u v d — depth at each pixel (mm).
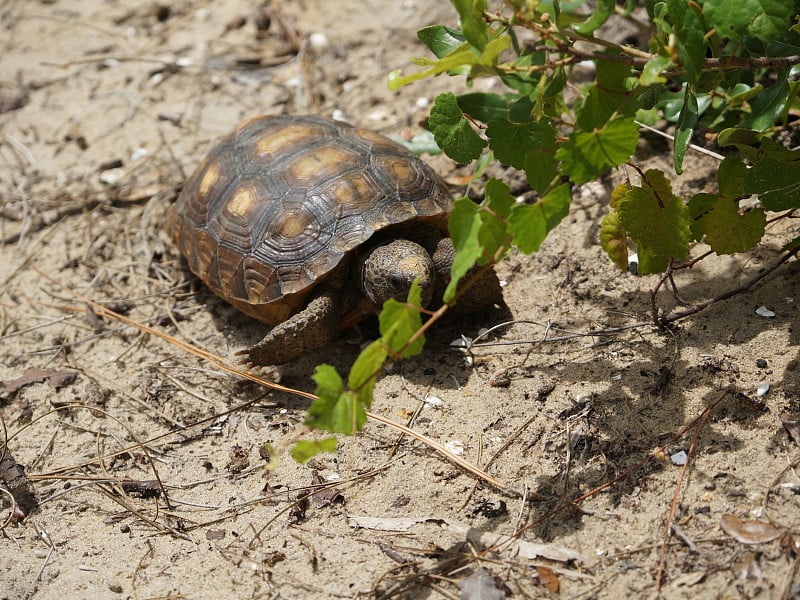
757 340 3346
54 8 6777
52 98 5867
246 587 2930
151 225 4805
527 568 2814
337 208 3680
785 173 3062
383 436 3402
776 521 2756
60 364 4086
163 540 3184
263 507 3225
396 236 3748
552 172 2836
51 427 3773
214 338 4094
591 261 3971
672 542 2785
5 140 5559
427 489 3164
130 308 4344
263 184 3881
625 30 4680
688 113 3076
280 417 3613
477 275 2643
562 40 2844
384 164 3852
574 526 2922
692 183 4043
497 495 3092
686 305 3504
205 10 6465
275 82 5676
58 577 3111
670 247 3057
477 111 3527
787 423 3018
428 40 3164
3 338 4266
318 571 2936
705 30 2840
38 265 4688
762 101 3164
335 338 3945
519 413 3369
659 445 3094
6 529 3361
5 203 5082
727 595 2598
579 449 3166
